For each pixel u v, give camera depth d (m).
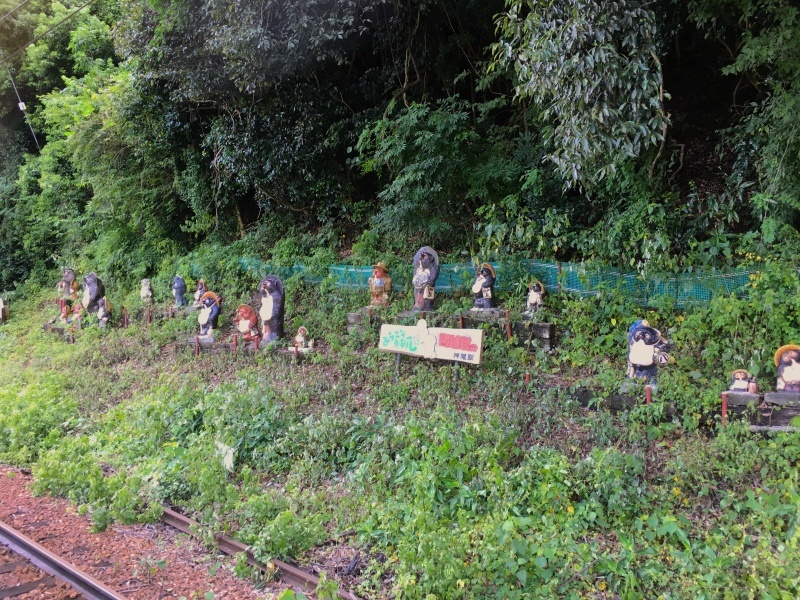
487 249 10.84
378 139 11.78
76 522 7.24
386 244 13.50
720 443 6.56
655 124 7.03
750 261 8.55
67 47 22.66
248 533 6.41
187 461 8.02
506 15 8.13
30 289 23.53
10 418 10.38
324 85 13.99
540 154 11.05
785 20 7.27
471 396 8.75
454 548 5.42
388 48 13.99
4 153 26.48
